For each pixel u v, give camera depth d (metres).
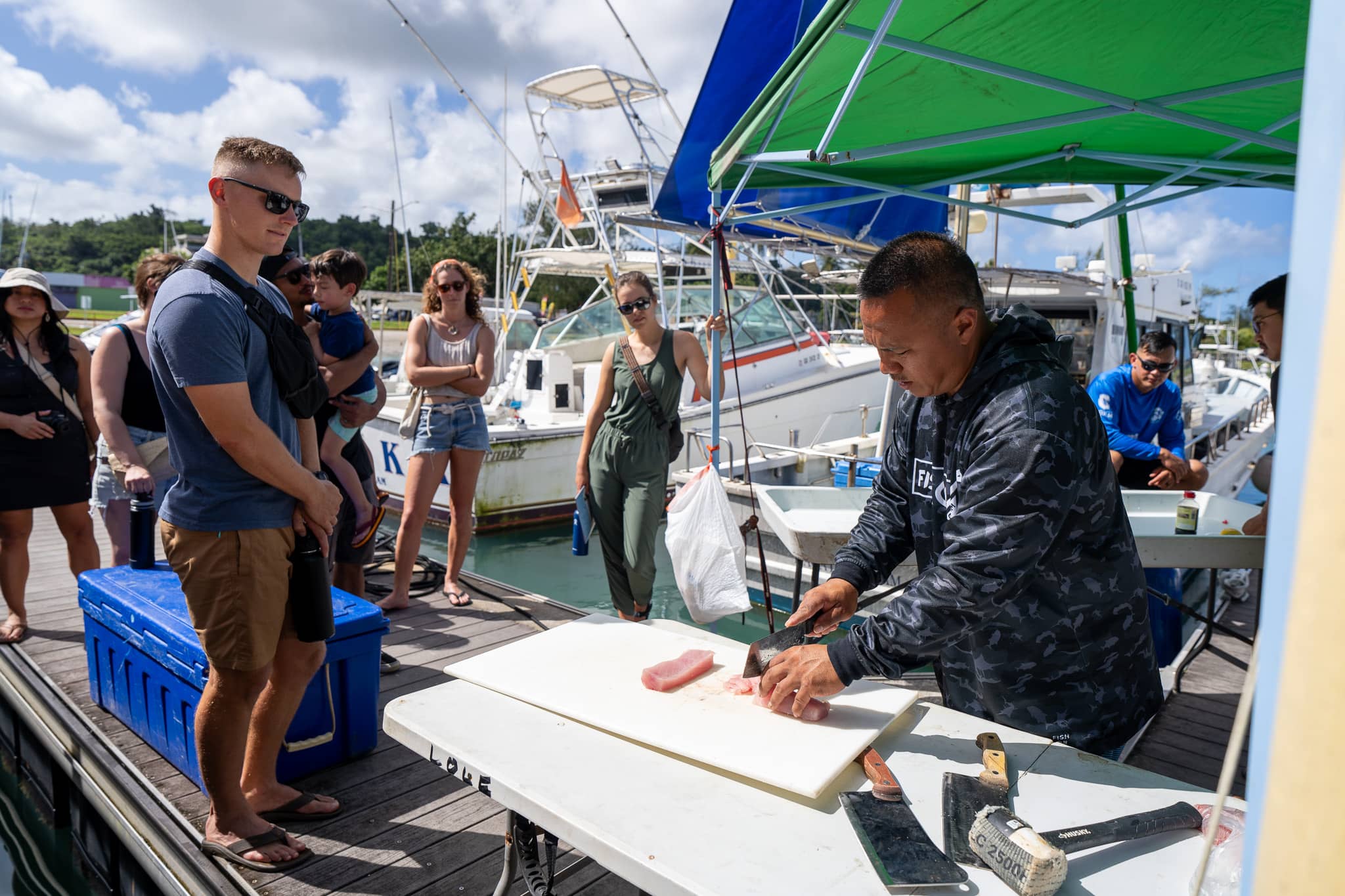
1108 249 6.58
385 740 2.84
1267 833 0.57
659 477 3.60
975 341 1.52
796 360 9.27
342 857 2.16
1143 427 4.28
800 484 7.11
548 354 9.27
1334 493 0.52
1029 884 0.99
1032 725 1.59
